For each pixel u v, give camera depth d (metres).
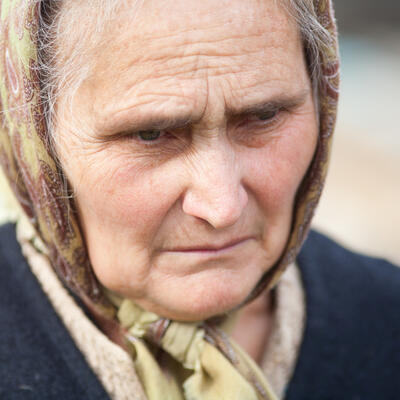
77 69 1.54
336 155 10.09
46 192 1.76
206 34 1.48
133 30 1.46
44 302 2.02
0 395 1.89
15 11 1.63
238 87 1.54
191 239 1.71
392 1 15.86
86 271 1.89
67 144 1.65
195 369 1.92
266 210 1.78
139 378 1.90
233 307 1.84
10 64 1.70
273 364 2.23
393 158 9.78
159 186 1.63
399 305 2.51
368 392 2.34
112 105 1.52
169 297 1.78
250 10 1.51
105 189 1.64
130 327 1.93
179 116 1.52
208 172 1.60
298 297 2.37
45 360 1.95
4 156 1.95
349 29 15.91
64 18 1.54
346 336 2.36
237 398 1.83
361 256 2.71
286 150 1.74
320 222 7.64
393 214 7.85
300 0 1.60
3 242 2.23
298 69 1.65
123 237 1.71
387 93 12.51
